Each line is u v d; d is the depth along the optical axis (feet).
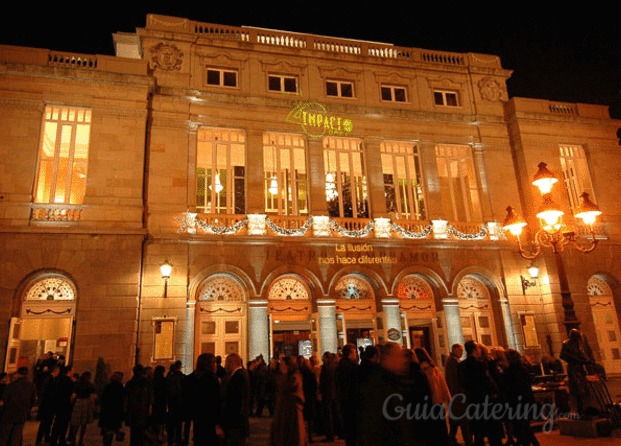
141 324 58.03
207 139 68.44
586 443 32.42
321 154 70.59
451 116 77.51
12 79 60.29
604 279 76.33
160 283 59.77
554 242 42.42
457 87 80.84
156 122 65.26
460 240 71.51
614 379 70.54
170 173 64.03
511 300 71.00
